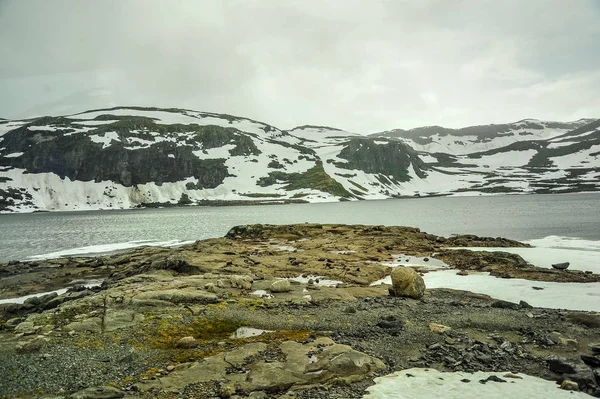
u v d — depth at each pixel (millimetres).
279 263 36281
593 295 25203
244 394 11820
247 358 14602
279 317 20281
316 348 15539
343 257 39969
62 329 18219
